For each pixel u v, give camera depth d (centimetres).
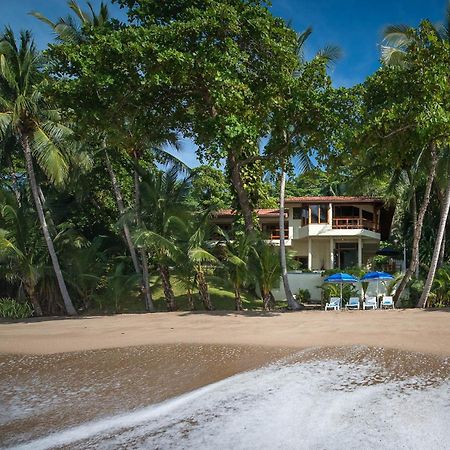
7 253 2134
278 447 546
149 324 1717
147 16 1905
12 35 2277
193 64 1670
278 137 2116
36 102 2223
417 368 927
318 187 5003
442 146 2045
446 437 570
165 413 674
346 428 603
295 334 1374
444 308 2058
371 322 1606
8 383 861
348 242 3634
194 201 3094
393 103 1772
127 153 2453
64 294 2342
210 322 1717
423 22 1809
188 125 2212
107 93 1719
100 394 779
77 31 2320
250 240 2188
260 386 810
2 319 2216
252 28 1816
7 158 2667
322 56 2070
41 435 594
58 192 2867
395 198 2766
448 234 2959
